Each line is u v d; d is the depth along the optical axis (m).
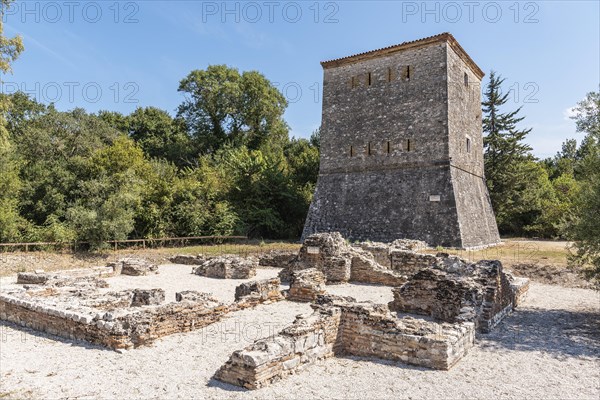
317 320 8.61
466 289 11.90
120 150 36.00
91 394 6.95
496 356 9.10
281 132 58.81
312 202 34.12
